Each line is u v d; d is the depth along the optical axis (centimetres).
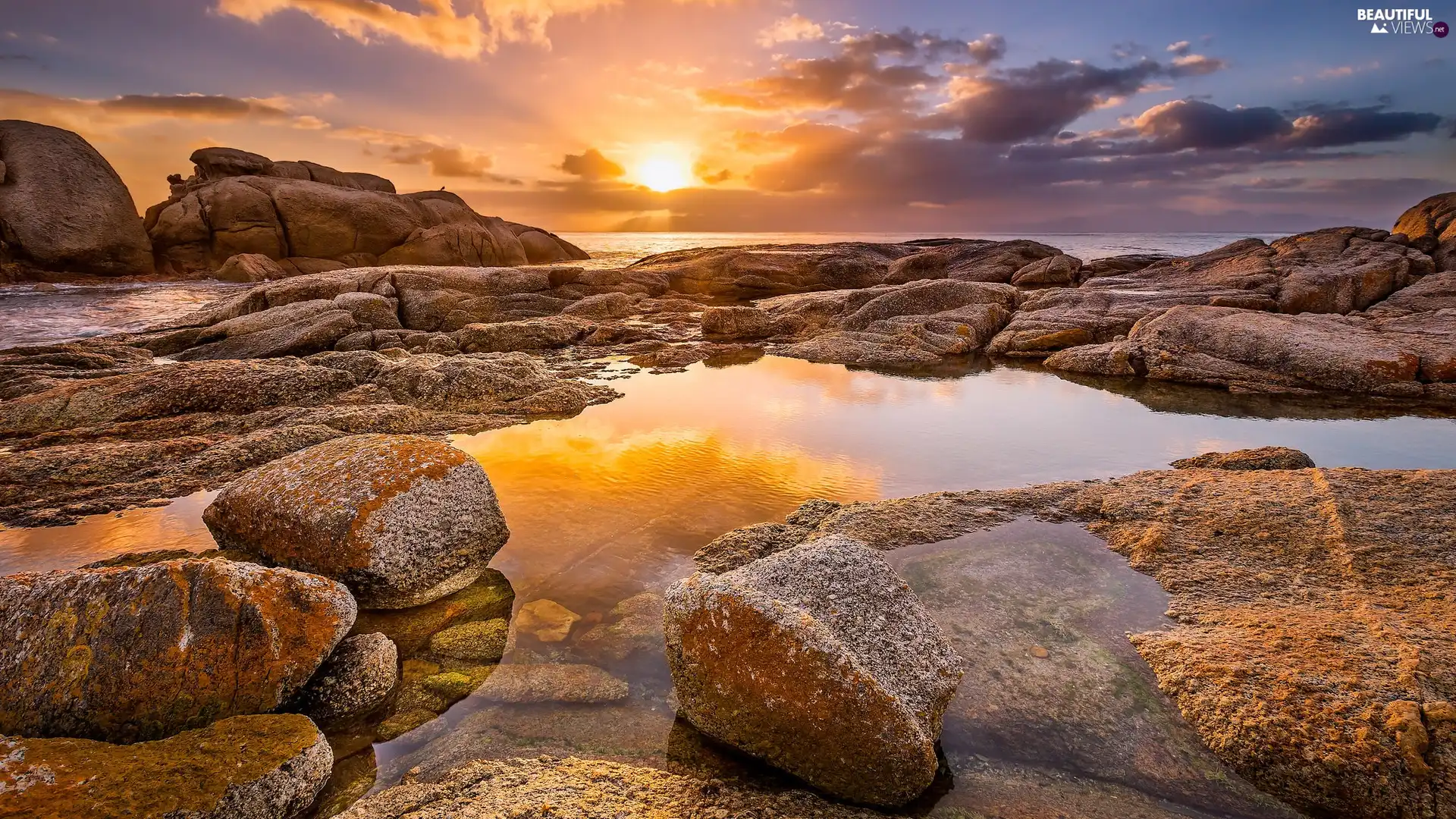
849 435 1242
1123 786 444
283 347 1995
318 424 1235
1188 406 1445
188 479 1026
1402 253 2438
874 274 3819
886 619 509
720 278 3838
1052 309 2352
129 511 919
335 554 657
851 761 427
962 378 1767
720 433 1262
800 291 3762
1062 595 658
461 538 718
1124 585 671
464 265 5625
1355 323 1797
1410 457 1091
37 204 4053
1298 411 1395
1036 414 1388
